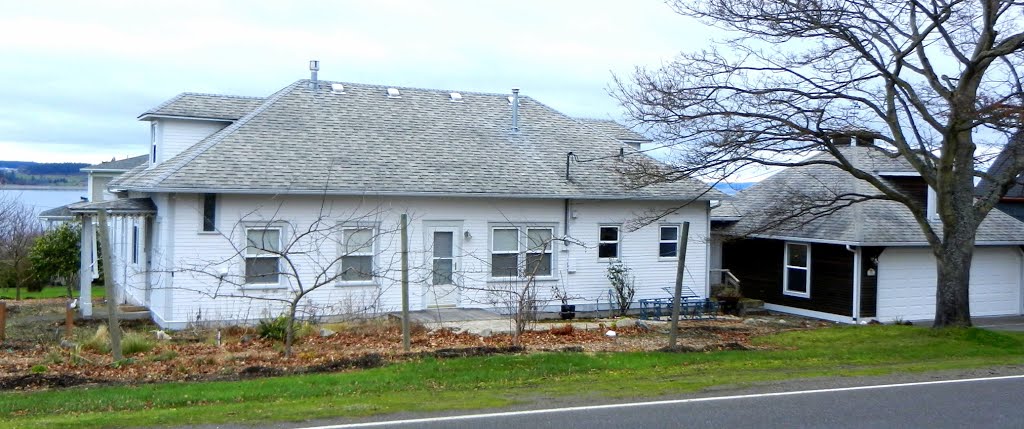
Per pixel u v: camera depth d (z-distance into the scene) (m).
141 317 22.62
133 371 13.21
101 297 29.52
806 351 16.58
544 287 25.17
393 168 23.72
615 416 10.45
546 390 12.21
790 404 11.31
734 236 21.73
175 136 25.44
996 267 28.77
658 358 15.12
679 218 27.22
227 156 22.08
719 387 12.55
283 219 21.94
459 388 12.38
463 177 24.25
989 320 27.38
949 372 14.29
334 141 24.25
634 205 26.48
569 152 26.86
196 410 10.52
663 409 10.90
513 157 26.22
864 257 25.97
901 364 15.41
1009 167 19.31
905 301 26.69
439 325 20.14
